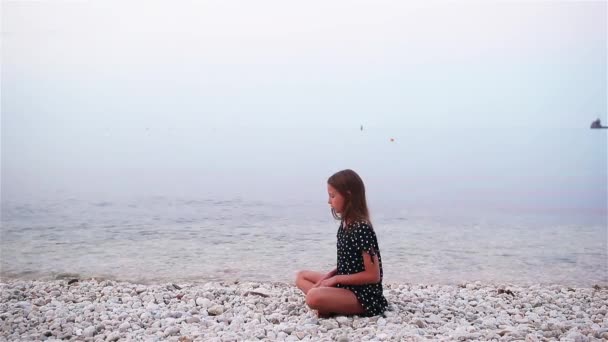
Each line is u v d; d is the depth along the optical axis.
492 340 4.73
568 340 4.71
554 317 5.85
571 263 9.45
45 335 5.05
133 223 12.96
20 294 6.89
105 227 12.41
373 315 5.50
